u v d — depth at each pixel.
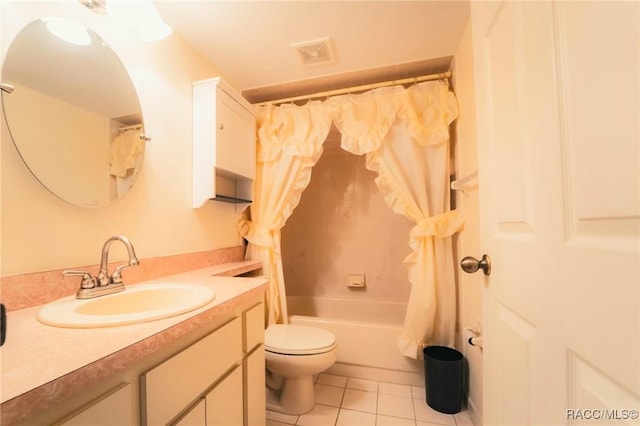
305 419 1.44
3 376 0.42
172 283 1.12
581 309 0.44
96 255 1.01
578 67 0.45
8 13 0.79
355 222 2.71
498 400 0.75
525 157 0.61
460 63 1.60
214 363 0.81
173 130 1.40
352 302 2.62
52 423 0.43
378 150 1.79
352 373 1.84
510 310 0.69
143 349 0.56
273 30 1.44
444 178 1.72
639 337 0.34
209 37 1.48
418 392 1.68
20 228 0.80
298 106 2.04
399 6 1.30
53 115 0.88
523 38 0.61
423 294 1.67
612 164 0.38
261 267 1.89
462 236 1.63
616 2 0.37
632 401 0.34
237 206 1.91
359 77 1.92
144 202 1.22
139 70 1.21
